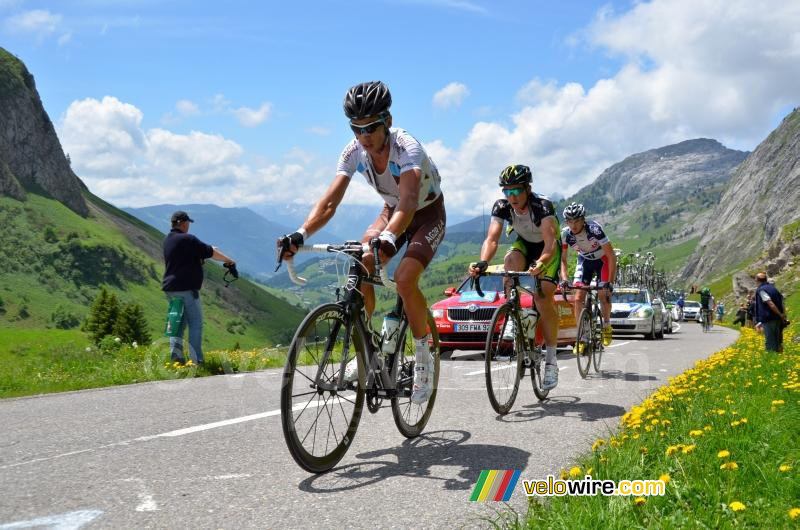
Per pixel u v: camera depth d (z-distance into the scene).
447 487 3.22
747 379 7.20
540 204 5.83
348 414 3.72
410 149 3.88
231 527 2.62
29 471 3.39
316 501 2.97
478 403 5.84
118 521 2.65
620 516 2.59
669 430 4.06
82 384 7.07
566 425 4.84
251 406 5.50
